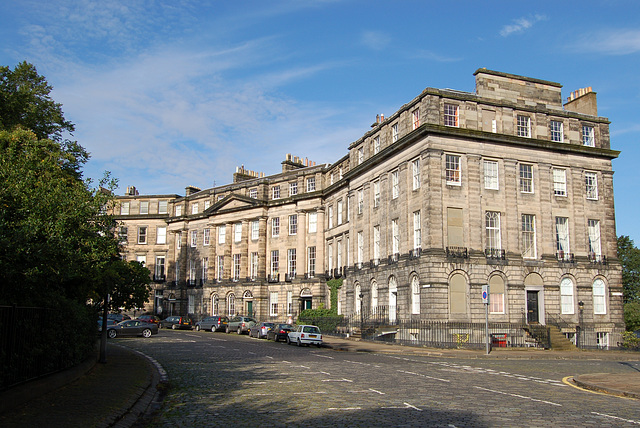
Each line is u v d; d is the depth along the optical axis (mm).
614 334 40750
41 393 13266
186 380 18516
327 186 59531
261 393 15305
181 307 74500
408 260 39219
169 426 11367
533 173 40750
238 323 51531
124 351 28203
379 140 46281
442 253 36812
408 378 18609
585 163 42406
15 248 11641
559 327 38406
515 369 22562
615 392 15555
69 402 12727
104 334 21938
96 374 17906
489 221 39000
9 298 13234
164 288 77812
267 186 66500
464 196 38219
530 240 40031
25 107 30375
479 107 39781
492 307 37625
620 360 29016
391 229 42844
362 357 27938
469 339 36094
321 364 23500
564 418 11727
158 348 32594
